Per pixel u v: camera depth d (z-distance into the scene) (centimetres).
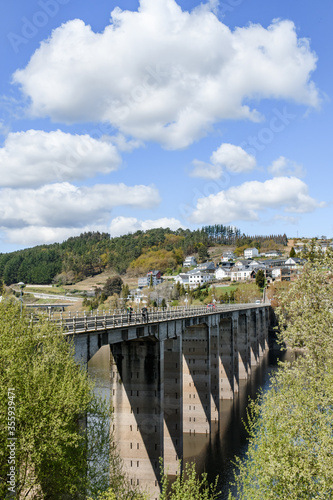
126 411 5444
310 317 3612
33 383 2538
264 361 14262
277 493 2392
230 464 5844
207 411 7388
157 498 5172
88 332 3794
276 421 2692
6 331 2661
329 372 2920
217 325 8262
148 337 5422
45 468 2617
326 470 2211
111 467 3831
